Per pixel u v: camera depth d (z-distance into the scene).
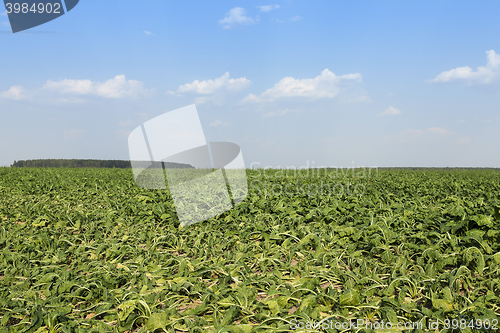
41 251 4.89
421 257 4.03
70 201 9.10
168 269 4.08
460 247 3.99
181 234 5.60
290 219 5.92
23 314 3.09
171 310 2.99
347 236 5.08
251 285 3.52
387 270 3.83
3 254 4.62
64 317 2.86
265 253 4.52
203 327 2.74
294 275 3.84
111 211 7.09
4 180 14.59
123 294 3.32
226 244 4.98
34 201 9.04
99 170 23.61
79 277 3.80
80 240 5.39
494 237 4.27
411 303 2.94
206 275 3.92
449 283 3.21
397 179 14.88
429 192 9.56
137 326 2.96
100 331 2.72
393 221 5.39
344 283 3.55
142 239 5.47
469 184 11.66
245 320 2.81
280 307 3.00
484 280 3.32
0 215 7.26
